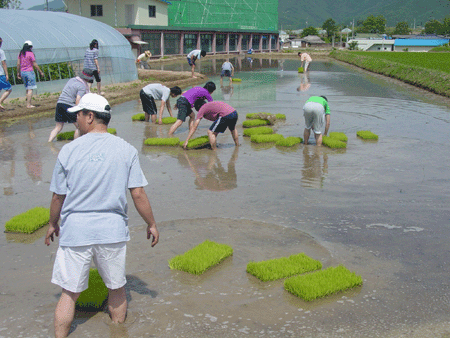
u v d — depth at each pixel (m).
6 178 7.00
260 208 5.71
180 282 3.82
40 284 3.82
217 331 3.11
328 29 180.12
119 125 11.42
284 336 3.06
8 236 4.89
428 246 4.61
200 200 6.00
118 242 2.99
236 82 23.14
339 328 3.16
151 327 3.16
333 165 7.77
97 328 3.15
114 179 2.98
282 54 61.59
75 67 18.61
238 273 4.00
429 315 3.35
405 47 119.19
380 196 6.18
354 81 24.59
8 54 15.05
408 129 11.14
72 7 39.06
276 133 10.55
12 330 3.13
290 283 3.67
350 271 4.05
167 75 24.36
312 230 5.02
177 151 8.77
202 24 51.31
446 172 7.34
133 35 36.72
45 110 13.73
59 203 3.01
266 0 66.06
